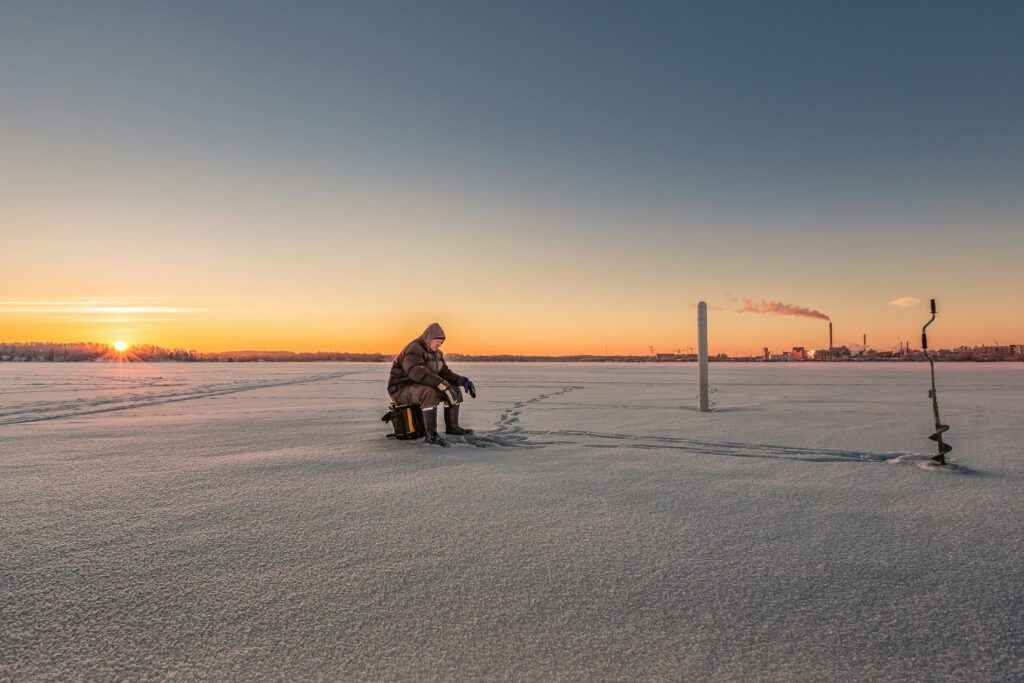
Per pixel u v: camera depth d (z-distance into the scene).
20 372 37.09
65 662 1.57
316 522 2.93
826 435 6.29
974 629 1.75
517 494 3.54
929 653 1.61
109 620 1.83
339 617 1.85
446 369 6.30
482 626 1.78
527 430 6.82
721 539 2.64
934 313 4.57
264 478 4.03
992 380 20.11
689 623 1.80
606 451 5.23
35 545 2.57
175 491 3.63
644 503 3.32
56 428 7.18
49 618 1.84
